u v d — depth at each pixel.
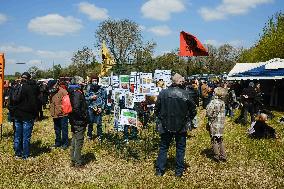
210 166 9.86
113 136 12.70
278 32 49.38
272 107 28.56
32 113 10.48
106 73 13.09
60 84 11.78
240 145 12.56
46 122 17.88
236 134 14.84
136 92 11.34
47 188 8.04
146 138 12.41
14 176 8.88
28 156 10.61
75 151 9.52
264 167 9.81
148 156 10.59
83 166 9.72
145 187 8.09
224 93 10.16
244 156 10.98
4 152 11.27
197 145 12.47
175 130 8.55
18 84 10.46
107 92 12.64
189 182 8.48
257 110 17.59
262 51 50.94
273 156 10.96
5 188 8.01
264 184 8.41
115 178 8.75
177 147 8.91
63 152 11.27
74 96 9.26
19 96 10.21
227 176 8.98
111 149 11.35
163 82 13.47
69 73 62.16
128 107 10.80
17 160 10.34
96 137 13.36
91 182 8.45
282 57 47.81
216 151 10.27
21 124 10.59
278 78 26.45
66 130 11.87
